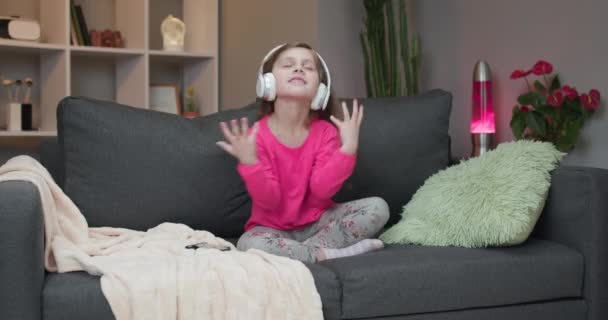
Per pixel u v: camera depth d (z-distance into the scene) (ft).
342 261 5.59
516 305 5.89
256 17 12.85
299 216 6.44
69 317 4.65
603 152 8.33
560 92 8.16
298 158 6.40
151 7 15.15
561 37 8.78
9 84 13.26
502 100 9.73
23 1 13.89
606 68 8.20
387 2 10.30
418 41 11.00
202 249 5.57
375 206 6.16
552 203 6.39
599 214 5.95
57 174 7.39
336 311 5.25
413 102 7.52
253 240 5.92
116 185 6.34
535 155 6.45
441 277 5.58
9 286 4.57
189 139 6.62
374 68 10.30
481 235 6.10
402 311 5.49
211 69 14.15
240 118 6.93
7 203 4.61
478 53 10.09
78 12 13.29
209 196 6.61
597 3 8.26
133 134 6.43
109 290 4.66
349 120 6.15
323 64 6.37
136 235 6.15
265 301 4.86
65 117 6.36
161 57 14.19
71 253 5.07
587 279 6.00
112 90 14.83
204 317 4.74
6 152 13.62
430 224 6.54
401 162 7.25
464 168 6.80
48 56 13.44
